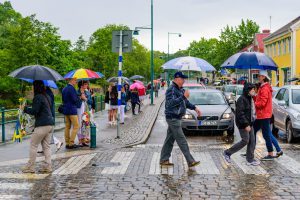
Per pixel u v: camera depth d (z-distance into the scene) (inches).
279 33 2181.3
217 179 364.8
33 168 395.5
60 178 371.2
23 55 1898.4
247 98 418.3
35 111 386.6
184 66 786.8
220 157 473.7
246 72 2244.1
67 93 519.5
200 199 303.7
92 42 3225.9
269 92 453.1
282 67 2160.4
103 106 1306.6
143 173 390.0
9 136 728.3
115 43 615.2
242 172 393.4
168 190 328.8
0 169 409.4
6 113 1053.8
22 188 337.4
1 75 1926.7
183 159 458.0
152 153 502.0
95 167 418.3
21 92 1955.0
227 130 680.4
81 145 547.2
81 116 550.6
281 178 368.5
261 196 311.3
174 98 404.2
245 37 3316.9
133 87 1112.2
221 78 3607.3
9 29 1951.3
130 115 1083.9
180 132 407.5
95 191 327.0
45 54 1967.3
